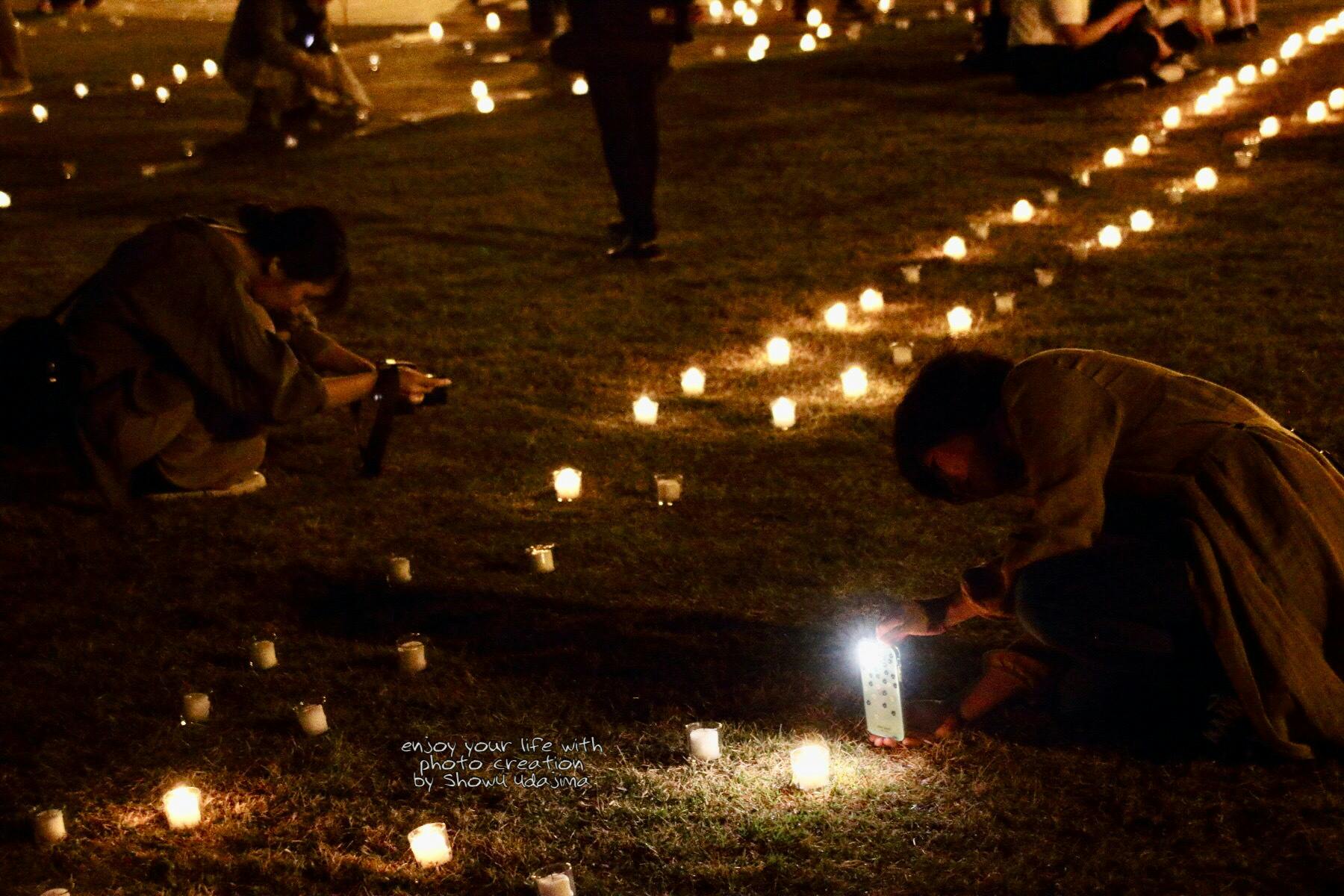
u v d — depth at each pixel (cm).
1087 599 332
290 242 510
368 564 489
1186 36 1325
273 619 454
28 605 468
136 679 419
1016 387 331
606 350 718
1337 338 643
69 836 345
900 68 1445
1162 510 332
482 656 422
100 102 1501
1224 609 319
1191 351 641
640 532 504
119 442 511
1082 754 351
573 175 1105
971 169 1055
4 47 1558
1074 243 852
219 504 543
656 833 331
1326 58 1337
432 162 1163
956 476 341
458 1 2195
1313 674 321
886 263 846
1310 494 325
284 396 506
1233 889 297
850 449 571
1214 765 340
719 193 1044
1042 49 1255
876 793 342
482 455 588
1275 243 812
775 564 470
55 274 875
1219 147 1056
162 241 504
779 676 399
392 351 724
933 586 446
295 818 347
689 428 608
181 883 324
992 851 317
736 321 755
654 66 840
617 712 387
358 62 1695
